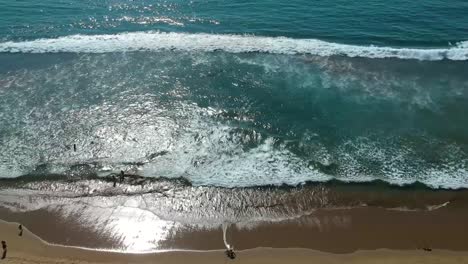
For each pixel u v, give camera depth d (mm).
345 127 32094
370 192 27094
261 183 27625
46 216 25250
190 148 30250
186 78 37000
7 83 36438
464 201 26484
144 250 23328
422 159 29562
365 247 23625
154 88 35812
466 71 38188
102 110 33531
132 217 25297
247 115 33094
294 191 27094
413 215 25594
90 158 29469
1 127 31766
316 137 31188
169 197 26672
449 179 28062
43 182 27641
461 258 23000
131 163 29062
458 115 33312
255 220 25203
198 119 32688
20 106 33812
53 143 30578
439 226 24891
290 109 33719
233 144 30578
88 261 22594
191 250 23375
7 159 29234
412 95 35344
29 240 23672
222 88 35875
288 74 37594
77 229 24469
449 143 30844
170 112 33344
